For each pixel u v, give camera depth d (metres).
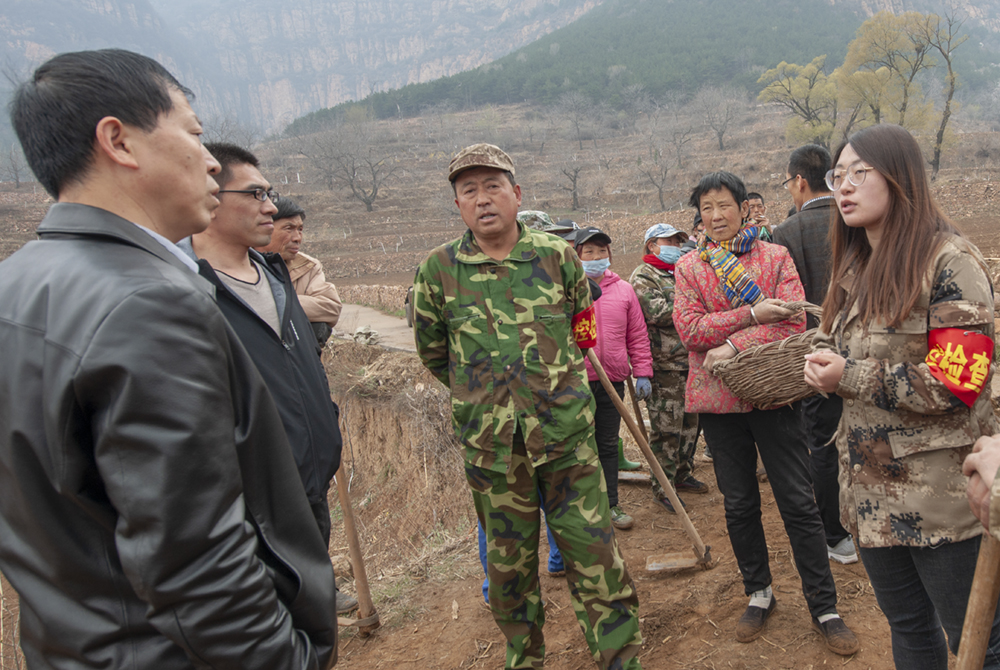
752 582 2.66
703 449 4.88
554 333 2.26
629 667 2.20
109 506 1.01
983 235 25.36
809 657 2.46
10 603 4.16
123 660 1.01
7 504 1.01
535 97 144.38
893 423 1.69
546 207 69.38
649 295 3.87
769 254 2.65
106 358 0.94
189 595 0.96
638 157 75.88
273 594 1.07
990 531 1.21
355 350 10.66
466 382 2.27
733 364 2.32
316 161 82.75
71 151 1.12
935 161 51.75
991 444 1.30
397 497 7.62
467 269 2.29
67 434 0.96
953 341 1.54
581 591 2.27
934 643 1.81
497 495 2.29
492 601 2.40
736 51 148.62
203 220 1.29
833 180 1.81
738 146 80.31
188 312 1.02
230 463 1.04
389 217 69.25
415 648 2.95
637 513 4.00
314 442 2.12
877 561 1.79
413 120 129.38
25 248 1.12
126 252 1.08
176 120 1.21
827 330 1.96
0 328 1.01
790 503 2.50
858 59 52.66
